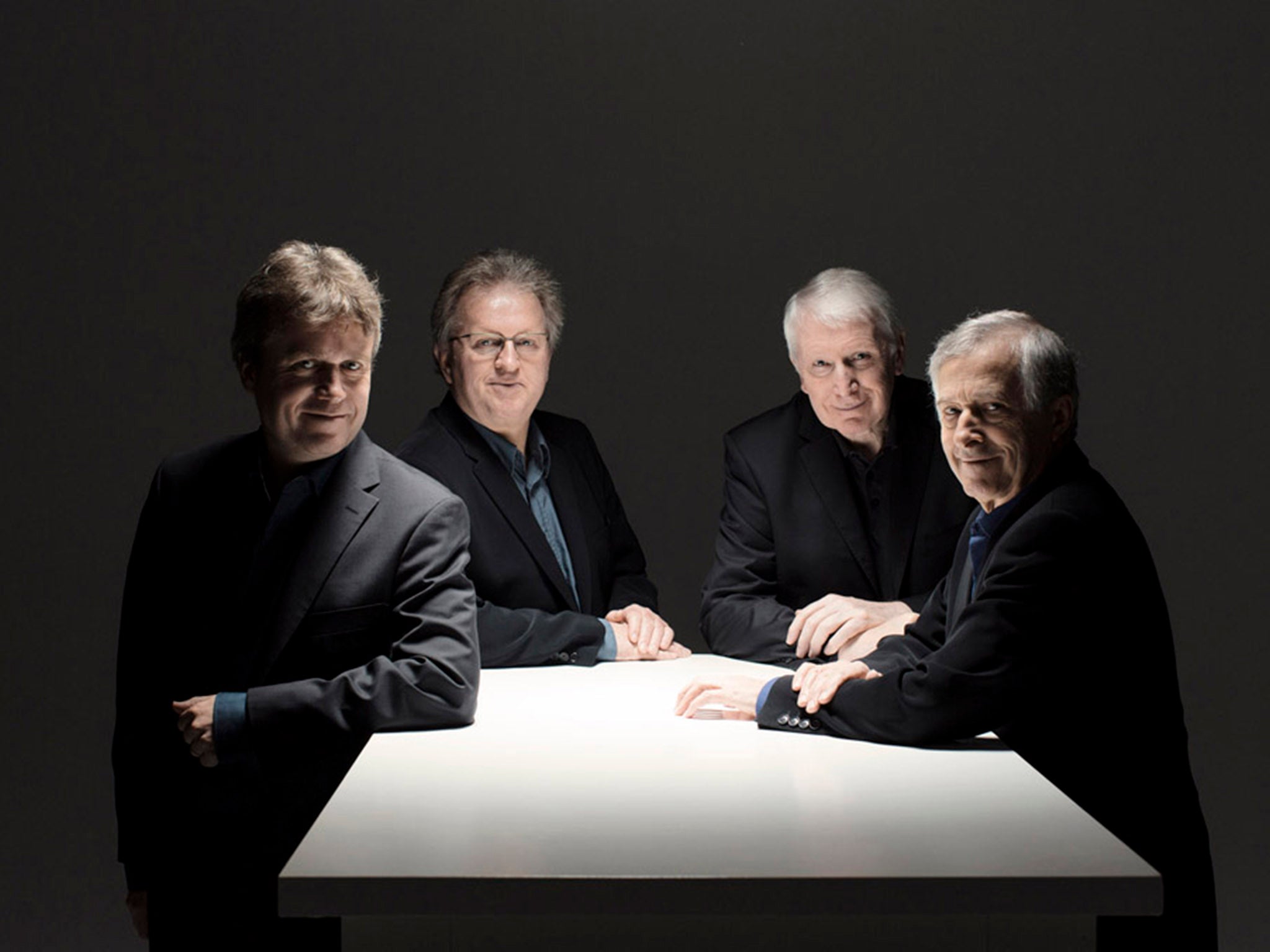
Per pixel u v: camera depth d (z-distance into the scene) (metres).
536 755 2.62
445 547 2.93
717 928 2.09
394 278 5.86
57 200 5.90
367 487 2.93
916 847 2.09
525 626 3.53
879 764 2.54
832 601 3.56
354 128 5.85
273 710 2.75
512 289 3.73
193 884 2.81
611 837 2.14
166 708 2.88
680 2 5.82
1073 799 2.60
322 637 2.87
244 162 5.86
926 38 5.82
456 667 2.83
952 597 2.89
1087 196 5.84
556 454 3.96
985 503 2.74
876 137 5.84
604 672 3.42
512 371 3.72
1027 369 2.64
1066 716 2.61
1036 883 1.98
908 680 2.63
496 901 1.98
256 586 2.89
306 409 2.81
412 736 2.76
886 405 3.75
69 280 5.91
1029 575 2.57
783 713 2.79
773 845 2.10
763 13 5.82
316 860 2.03
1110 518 2.63
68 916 5.35
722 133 5.86
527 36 5.84
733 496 3.98
